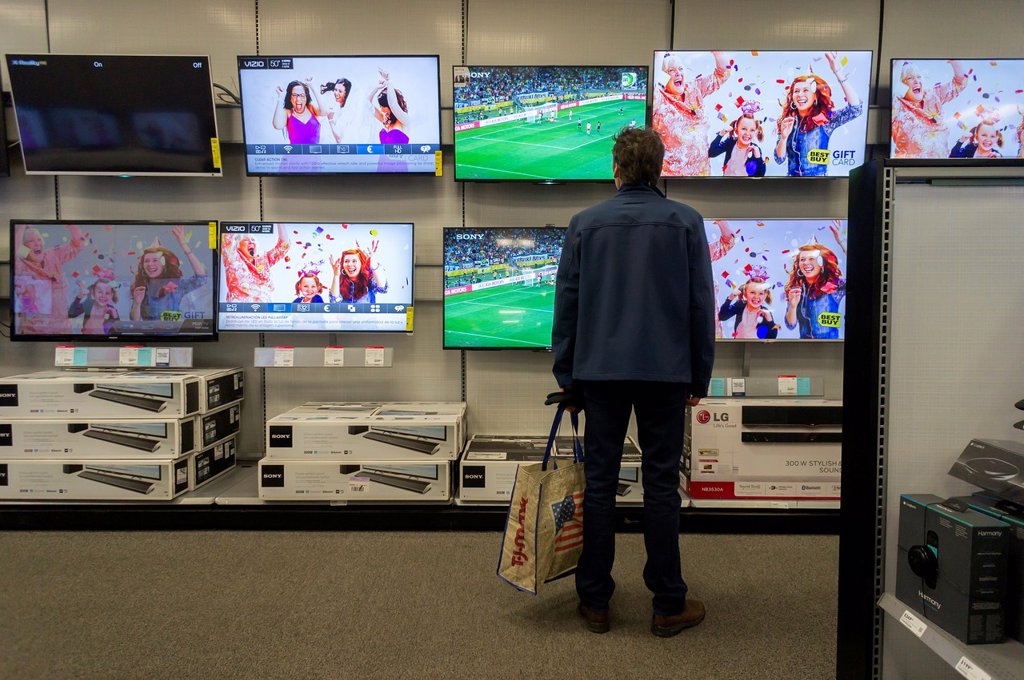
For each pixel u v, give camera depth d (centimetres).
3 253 270
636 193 154
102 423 228
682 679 139
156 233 254
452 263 254
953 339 114
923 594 107
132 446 228
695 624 161
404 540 220
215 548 212
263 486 229
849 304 123
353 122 251
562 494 162
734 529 228
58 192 270
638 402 154
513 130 250
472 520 228
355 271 256
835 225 250
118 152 250
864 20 261
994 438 115
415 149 252
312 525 229
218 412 255
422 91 248
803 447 230
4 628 159
